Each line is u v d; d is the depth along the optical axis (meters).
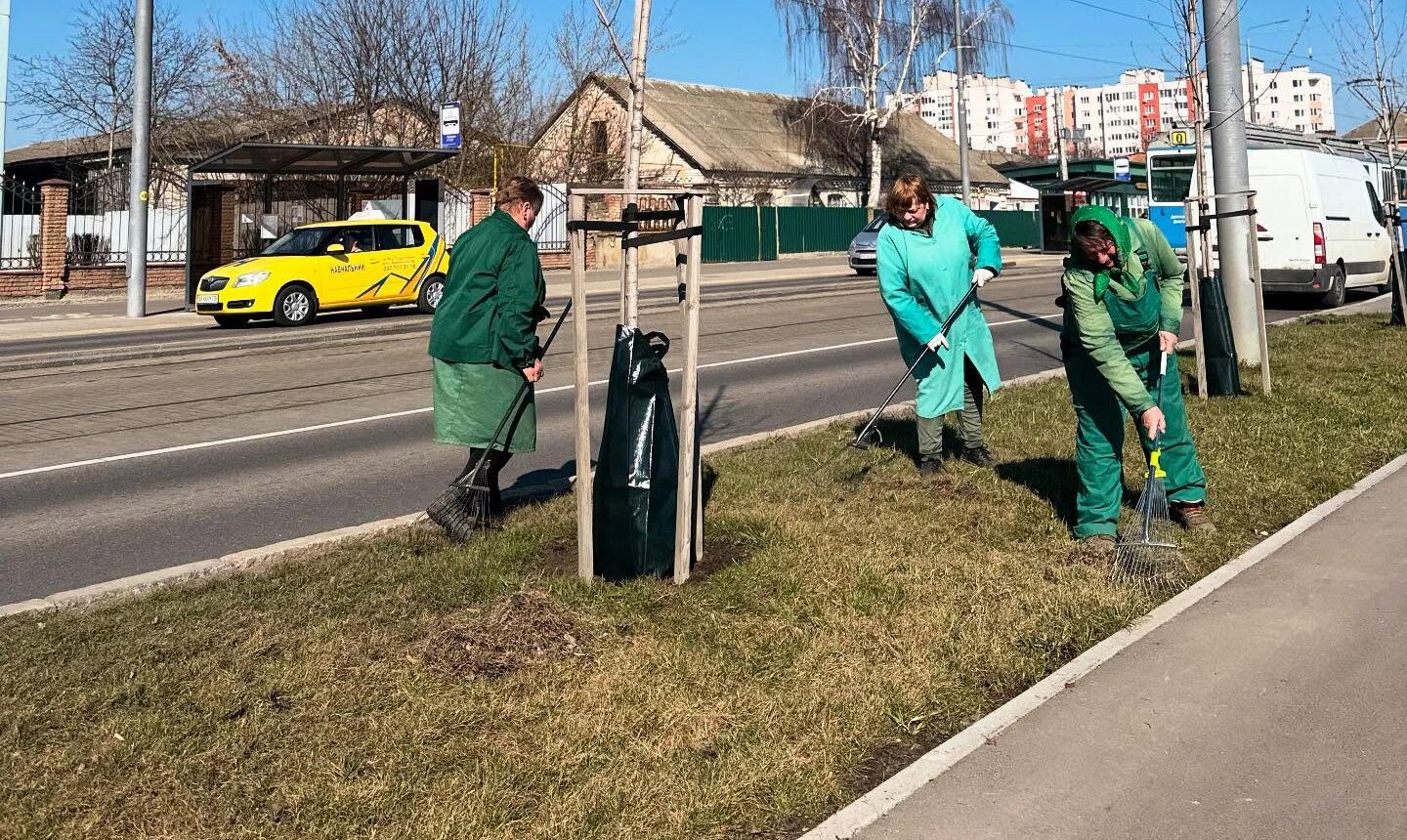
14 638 4.66
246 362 14.89
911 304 6.79
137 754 3.69
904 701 4.11
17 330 19.58
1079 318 5.46
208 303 19.84
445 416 5.92
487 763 3.65
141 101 21.78
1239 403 9.11
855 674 4.31
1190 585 5.27
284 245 20.89
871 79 46.84
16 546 6.62
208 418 10.95
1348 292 22.81
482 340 5.82
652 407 5.25
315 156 25.75
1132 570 5.30
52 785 3.51
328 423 10.65
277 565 5.69
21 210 27.97
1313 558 5.52
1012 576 5.34
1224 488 6.70
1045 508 6.38
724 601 5.02
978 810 3.43
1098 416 5.71
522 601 4.77
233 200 24.84
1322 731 3.88
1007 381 11.08
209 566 5.62
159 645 4.56
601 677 4.26
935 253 6.83
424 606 4.99
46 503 7.66
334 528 6.95
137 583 5.39
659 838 3.29
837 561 5.51
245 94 40.38
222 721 3.93
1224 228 10.92
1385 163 23.67
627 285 5.64
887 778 3.63
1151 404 5.37
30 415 11.15
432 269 22.06
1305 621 4.78
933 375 6.98
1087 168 49.53
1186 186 21.58
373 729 3.87
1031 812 3.42
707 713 3.99
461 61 40.47
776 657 4.45
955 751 3.77
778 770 3.62
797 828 3.38
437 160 26.94
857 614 4.88
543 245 37.19
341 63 39.44
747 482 7.06
